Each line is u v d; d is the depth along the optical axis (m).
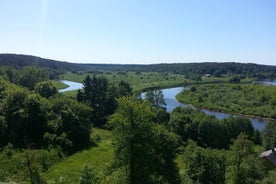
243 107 148.38
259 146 88.94
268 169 59.38
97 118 101.75
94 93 107.06
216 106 150.12
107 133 83.75
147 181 32.66
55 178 47.88
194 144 75.25
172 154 43.59
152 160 35.09
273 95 155.62
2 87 80.50
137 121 32.34
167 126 95.56
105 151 63.34
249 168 40.22
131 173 32.41
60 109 72.69
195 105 154.38
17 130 64.69
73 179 47.66
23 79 134.00
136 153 32.31
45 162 54.00
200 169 42.94
